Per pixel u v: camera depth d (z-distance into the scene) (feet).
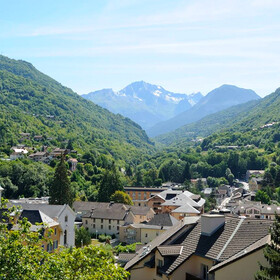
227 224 114.42
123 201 501.56
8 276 72.74
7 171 592.60
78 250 95.20
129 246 319.88
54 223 227.20
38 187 599.98
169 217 374.84
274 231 87.92
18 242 78.07
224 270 95.81
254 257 92.22
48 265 79.92
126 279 133.80
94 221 430.61
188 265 111.04
